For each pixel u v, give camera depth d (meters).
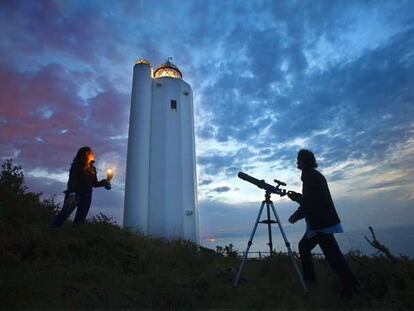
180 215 15.55
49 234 5.73
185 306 4.31
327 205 4.79
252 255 9.10
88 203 7.00
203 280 5.28
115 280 4.79
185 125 17.50
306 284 5.25
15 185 6.77
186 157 16.86
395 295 4.20
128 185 15.57
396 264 4.88
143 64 17.75
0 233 5.26
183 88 18.17
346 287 4.50
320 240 4.82
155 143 16.52
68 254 5.46
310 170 5.13
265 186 5.66
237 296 4.86
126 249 6.23
